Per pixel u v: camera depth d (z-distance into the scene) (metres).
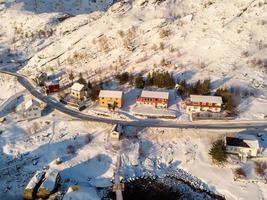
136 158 86.69
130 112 100.94
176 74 114.25
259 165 82.69
